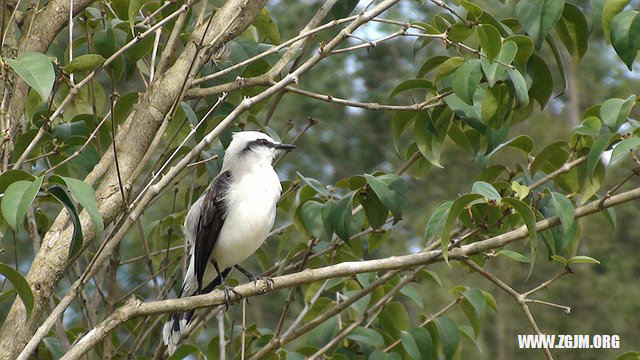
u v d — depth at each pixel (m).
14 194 6.80
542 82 10.47
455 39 9.99
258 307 22.52
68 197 7.24
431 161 10.40
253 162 10.91
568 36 10.30
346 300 10.12
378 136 25.19
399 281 10.97
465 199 8.15
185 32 11.56
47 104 10.84
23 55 7.76
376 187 9.32
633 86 25.84
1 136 8.63
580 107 25.84
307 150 25.02
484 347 21.75
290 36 23.72
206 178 15.37
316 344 10.80
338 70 24.92
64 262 8.41
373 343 10.16
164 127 8.60
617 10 9.34
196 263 10.59
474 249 8.77
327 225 9.56
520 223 9.96
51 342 10.02
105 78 22.09
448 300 22.20
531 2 9.47
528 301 8.89
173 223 11.49
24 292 7.36
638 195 8.70
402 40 25.36
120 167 9.01
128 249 21.81
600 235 23.42
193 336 11.37
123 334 16.08
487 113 9.93
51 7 9.71
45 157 9.96
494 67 9.18
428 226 8.70
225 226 10.70
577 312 22.67
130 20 9.10
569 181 10.45
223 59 10.68
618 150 8.16
